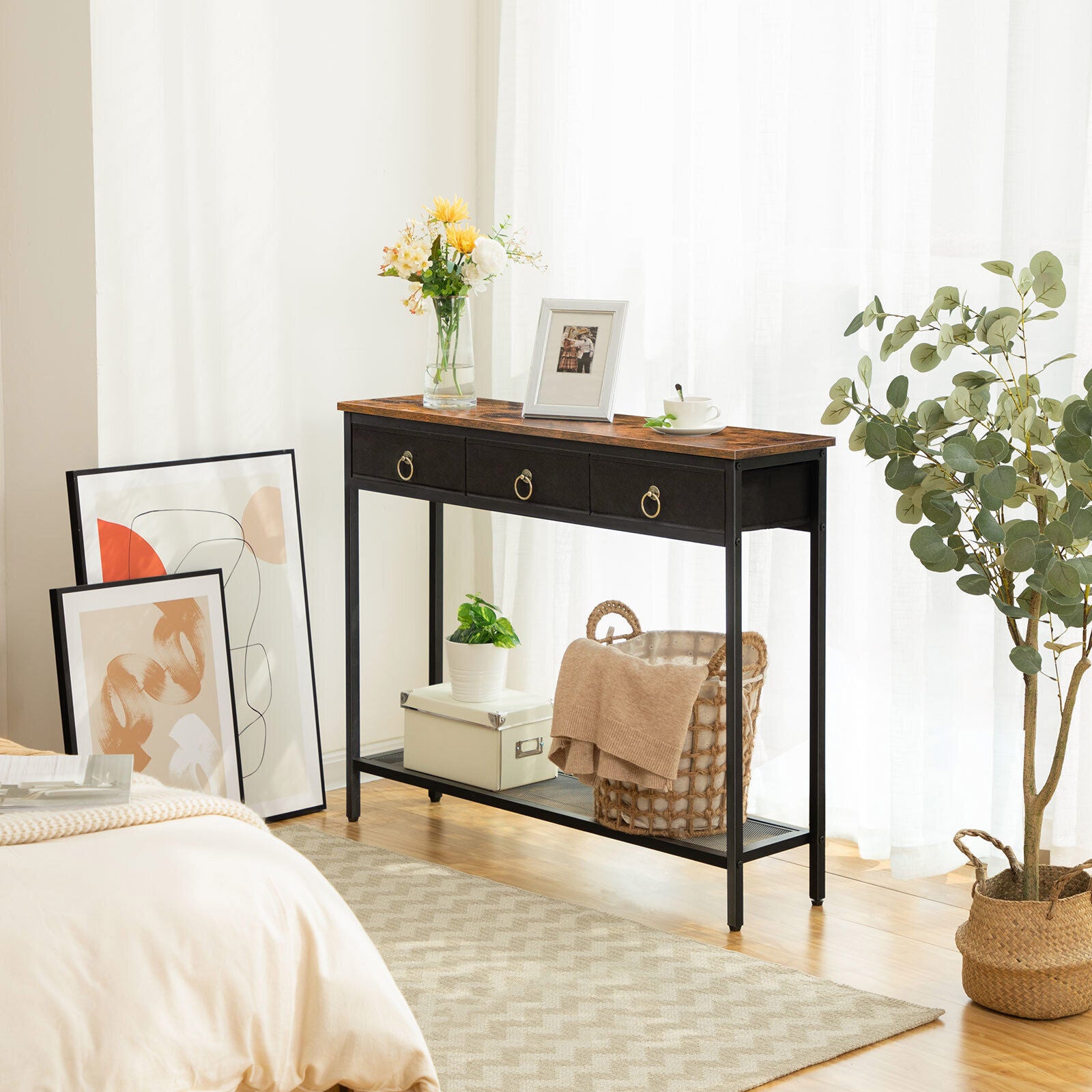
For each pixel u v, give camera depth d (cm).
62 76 352
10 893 185
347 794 381
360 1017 205
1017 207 317
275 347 387
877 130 334
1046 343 320
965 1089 245
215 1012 192
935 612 331
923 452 274
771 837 321
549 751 340
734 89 363
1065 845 324
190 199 366
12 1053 175
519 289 402
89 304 353
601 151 389
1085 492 260
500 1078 245
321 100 390
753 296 360
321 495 402
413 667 429
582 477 318
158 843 202
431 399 356
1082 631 312
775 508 305
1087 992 271
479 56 423
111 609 346
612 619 400
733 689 301
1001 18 320
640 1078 246
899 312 338
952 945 304
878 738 349
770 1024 266
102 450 357
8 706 393
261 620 379
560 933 306
